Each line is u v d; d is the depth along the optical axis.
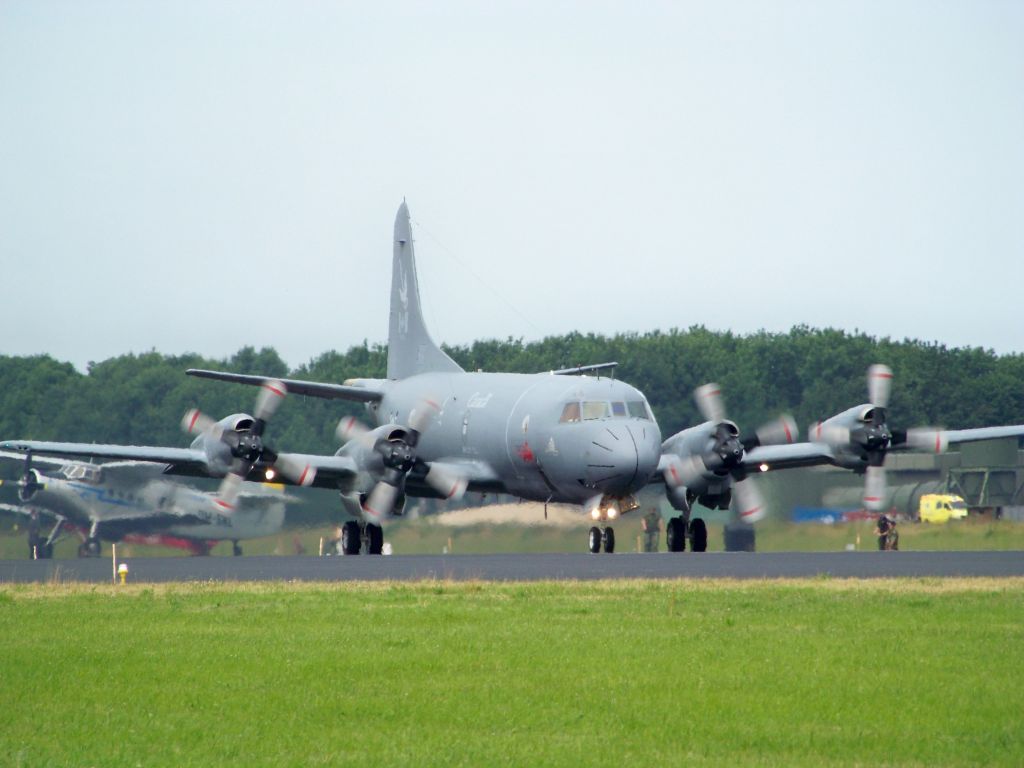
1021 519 179.88
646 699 59.28
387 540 179.25
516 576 111.50
